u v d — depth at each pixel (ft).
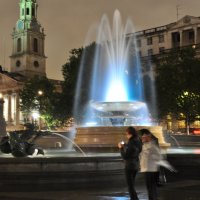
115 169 45.78
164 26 328.29
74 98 217.56
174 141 131.64
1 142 53.11
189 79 191.52
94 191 42.47
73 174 44.19
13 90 415.44
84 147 68.49
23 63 461.37
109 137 66.85
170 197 38.70
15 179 43.55
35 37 472.85
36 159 43.88
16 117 403.34
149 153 33.94
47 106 248.93
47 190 43.29
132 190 34.63
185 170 51.06
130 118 77.36
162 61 223.92
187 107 192.03
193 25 306.14
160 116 202.80
